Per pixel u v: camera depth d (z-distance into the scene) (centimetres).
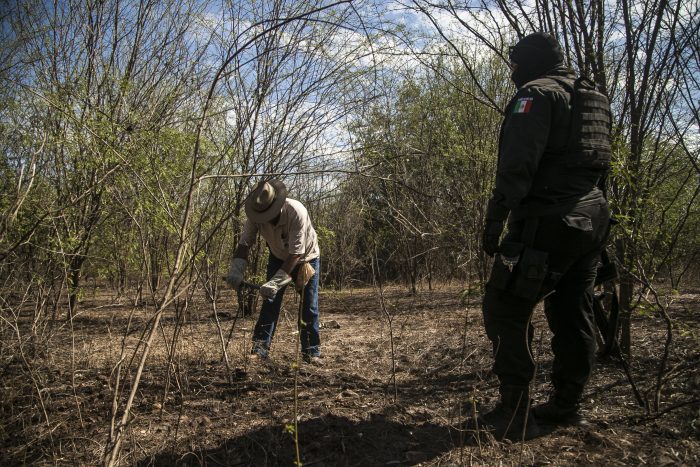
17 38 541
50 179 443
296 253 428
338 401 343
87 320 598
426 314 715
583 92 268
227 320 646
